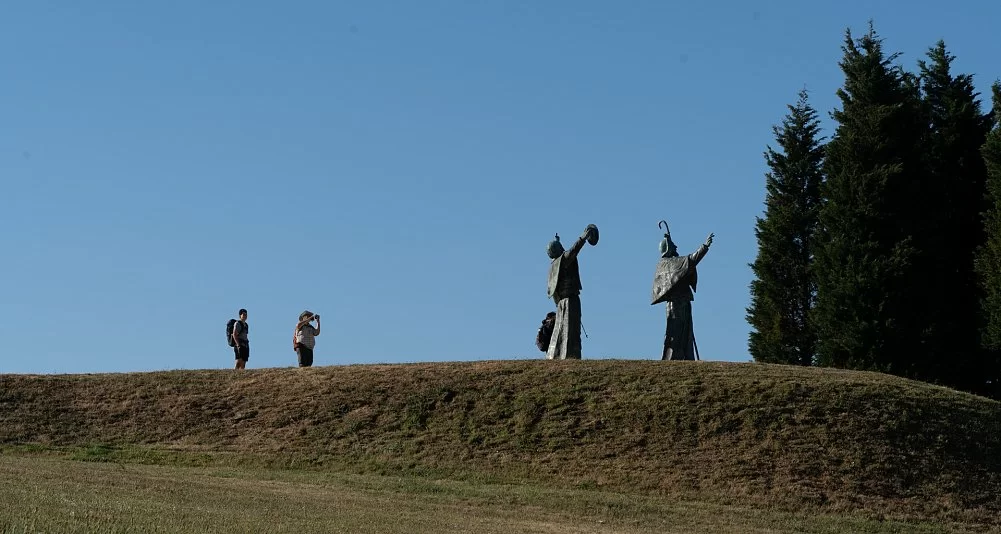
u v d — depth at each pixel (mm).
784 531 33688
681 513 34938
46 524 22859
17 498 25781
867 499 36969
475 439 41062
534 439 40875
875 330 62125
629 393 43469
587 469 38781
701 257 48781
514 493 35969
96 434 41875
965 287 66125
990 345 61562
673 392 43219
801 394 42875
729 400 42500
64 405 44281
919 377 62250
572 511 34375
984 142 67438
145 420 43156
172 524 24500
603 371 45469
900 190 65375
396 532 27406
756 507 36156
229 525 25344
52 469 32719
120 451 40219
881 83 67500
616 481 37938
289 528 25984
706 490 37250
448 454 40094
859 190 64875
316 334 49531
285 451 40531
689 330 48875
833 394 42875
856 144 66312
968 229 67188
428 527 29125
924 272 64250
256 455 40156
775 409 41781
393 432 41875
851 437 40188
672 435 40594
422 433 41688
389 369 47219
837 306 63844
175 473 36438
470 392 44281
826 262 65688
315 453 40344
